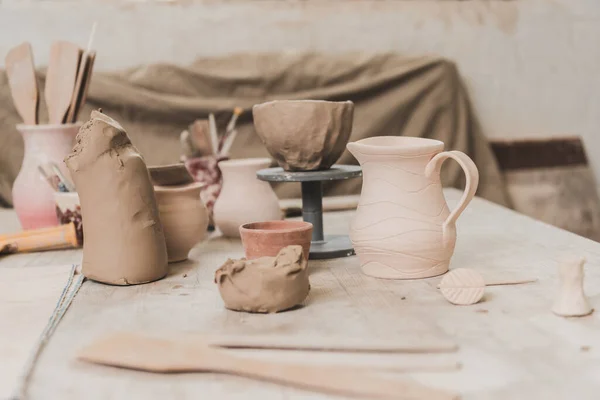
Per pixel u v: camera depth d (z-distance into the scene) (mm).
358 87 2703
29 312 1150
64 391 840
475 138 2822
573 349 907
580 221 2926
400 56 2793
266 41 2926
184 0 2879
